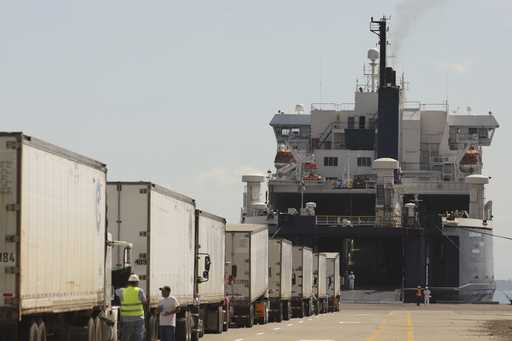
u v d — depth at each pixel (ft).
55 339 205.26
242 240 402.31
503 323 468.34
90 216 214.69
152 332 249.96
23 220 173.27
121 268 241.35
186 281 290.97
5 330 176.14
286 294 494.59
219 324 357.61
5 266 171.83
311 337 344.28
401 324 455.22
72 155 200.95
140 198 244.42
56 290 191.62
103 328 228.22
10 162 172.24
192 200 300.20
